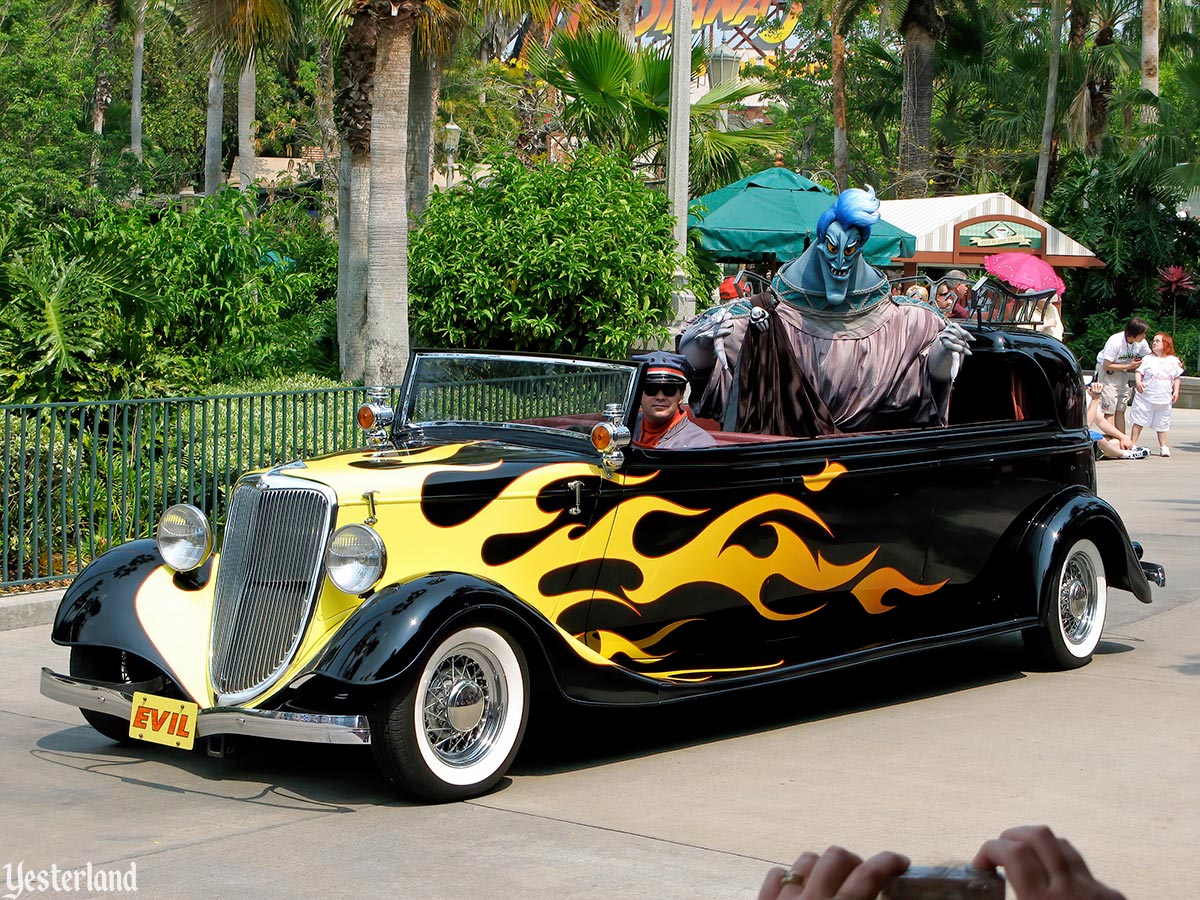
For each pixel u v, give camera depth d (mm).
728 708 7867
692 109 23719
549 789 6270
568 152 22719
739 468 7238
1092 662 8852
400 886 4988
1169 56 45188
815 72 51344
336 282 21141
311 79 45844
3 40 38438
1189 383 29484
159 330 14656
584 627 6809
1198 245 37500
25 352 11906
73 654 7020
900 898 1265
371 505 6184
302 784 6359
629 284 16500
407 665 5758
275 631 6207
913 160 37156
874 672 8750
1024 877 1261
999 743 6961
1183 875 5070
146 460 11258
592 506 6770
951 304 16406
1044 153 40375
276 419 11938
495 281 16500
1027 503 8594
